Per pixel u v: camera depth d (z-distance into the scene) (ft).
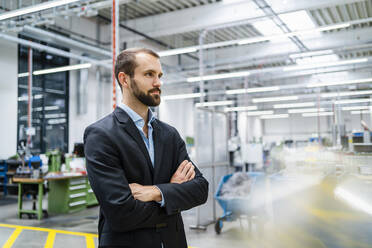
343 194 11.80
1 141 25.31
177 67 35.40
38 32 22.89
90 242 12.77
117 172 3.10
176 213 3.34
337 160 16.26
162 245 3.20
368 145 15.29
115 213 2.97
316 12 25.77
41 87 28.48
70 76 30.89
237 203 13.19
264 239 12.75
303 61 36.17
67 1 14.60
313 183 12.23
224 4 25.35
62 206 18.83
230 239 12.78
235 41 22.07
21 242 12.74
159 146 3.51
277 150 37.99
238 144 34.47
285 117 66.90
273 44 33.42
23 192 17.67
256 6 24.14
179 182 3.51
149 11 28.14
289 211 12.61
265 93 49.78
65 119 30.40
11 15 15.99
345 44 29.66
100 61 28.40
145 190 3.17
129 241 3.07
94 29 32.01
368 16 27.30
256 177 13.55
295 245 11.82
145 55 3.38
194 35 33.06
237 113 52.39
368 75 39.81
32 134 25.46
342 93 35.47
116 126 3.28
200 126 14.90
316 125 63.46
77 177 19.66
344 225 11.62
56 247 12.10
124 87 3.47
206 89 45.24
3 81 25.58
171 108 41.63
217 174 16.25
